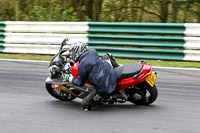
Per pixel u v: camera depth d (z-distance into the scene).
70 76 9.77
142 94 9.78
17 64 15.73
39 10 22.56
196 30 15.71
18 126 8.27
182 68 14.73
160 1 23.70
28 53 18.05
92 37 17.28
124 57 16.70
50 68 9.90
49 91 10.70
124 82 9.51
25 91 11.73
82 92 9.80
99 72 9.16
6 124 8.41
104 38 17.12
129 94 9.92
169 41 16.16
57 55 10.03
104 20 25.95
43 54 17.88
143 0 24.53
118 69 9.79
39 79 13.28
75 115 9.21
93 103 9.57
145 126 8.28
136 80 9.47
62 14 21.95
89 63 9.08
